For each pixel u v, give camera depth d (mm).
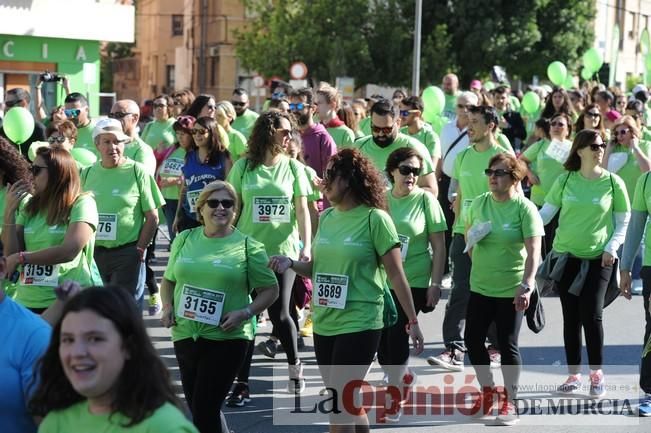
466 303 18812
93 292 7172
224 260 12977
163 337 20953
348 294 12625
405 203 16344
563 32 86000
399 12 82562
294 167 17016
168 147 27812
